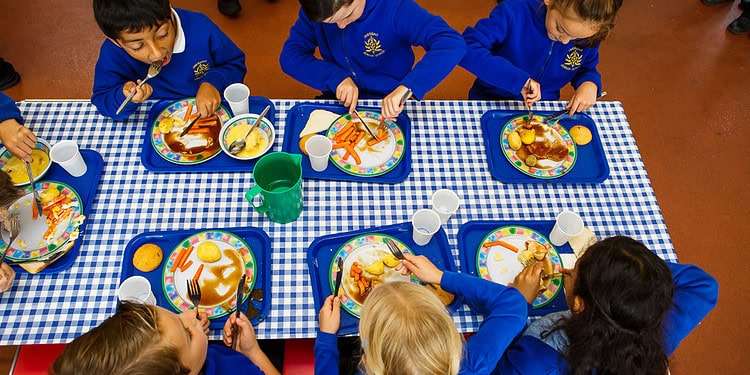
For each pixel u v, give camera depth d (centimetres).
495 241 156
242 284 142
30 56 324
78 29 338
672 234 275
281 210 148
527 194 167
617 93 327
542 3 190
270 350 172
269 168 150
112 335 103
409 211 161
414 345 106
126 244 150
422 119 183
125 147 171
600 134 183
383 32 190
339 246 154
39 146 169
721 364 237
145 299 136
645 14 367
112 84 192
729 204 286
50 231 150
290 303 143
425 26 186
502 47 210
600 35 183
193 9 353
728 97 329
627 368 119
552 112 188
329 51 209
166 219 156
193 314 130
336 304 139
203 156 169
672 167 298
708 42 355
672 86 332
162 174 165
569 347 124
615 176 173
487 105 188
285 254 151
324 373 129
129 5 157
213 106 180
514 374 128
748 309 252
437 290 146
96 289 142
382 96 216
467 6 368
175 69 206
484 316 143
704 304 141
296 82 321
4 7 346
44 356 156
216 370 131
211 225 155
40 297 141
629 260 116
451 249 154
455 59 181
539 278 148
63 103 181
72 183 162
